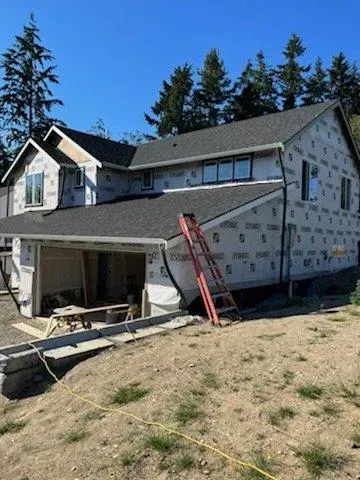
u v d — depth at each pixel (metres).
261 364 5.87
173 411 4.72
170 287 10.03
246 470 3.55
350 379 5.12
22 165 20.36
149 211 12.91
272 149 13.41
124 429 4.51
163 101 48.97
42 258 15.36
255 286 12.36
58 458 4.23
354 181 19.34
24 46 42.41
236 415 4.48
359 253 19.94
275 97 50.22
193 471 3.65
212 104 48.03
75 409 5.31
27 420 5.39
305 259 15.09
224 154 14.30
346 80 50.06
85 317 13.23
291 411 4.45
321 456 3.60
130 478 3.70
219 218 10.38
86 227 12.70
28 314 15.02
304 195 14.89
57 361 6.82
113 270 17.70
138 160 17.73
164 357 6.57
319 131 15.88
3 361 6.44
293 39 50.25
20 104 42.16
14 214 21.02
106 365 6.55
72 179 18.17
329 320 8.45
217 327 8.65
